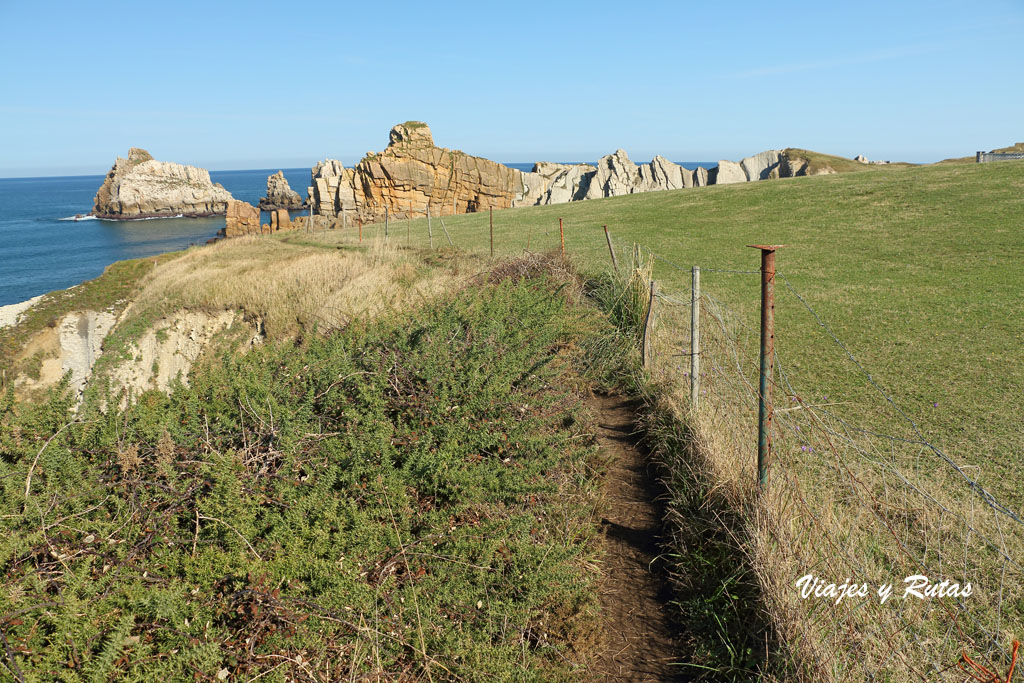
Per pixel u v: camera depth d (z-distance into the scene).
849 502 4.69
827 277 13.49
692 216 24.59
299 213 126.25
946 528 4.37
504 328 8.52
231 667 3.28
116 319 21.44
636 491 5.63
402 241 24.70
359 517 4.44
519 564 4.24
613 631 3.95
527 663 3.49
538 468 5.44
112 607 3.34
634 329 9.49
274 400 5.46
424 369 6.59
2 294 55.47
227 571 3.73
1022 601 3.70
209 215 138.88
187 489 4.41
